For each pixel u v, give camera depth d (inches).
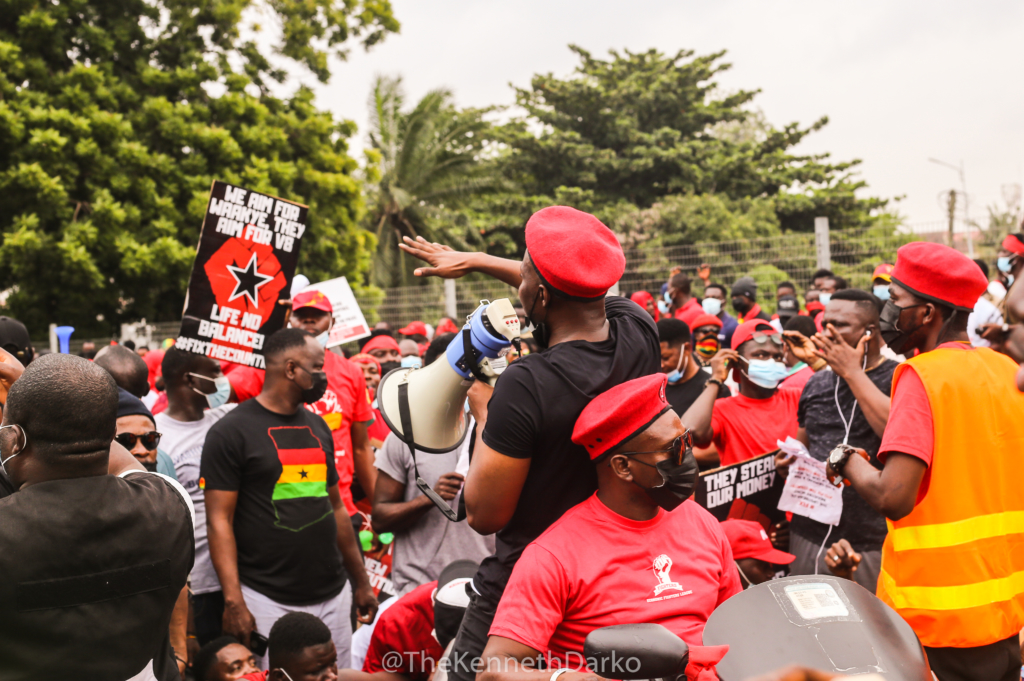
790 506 126.9
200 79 711.7
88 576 65.9
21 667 63.4
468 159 1136.8
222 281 157.5
